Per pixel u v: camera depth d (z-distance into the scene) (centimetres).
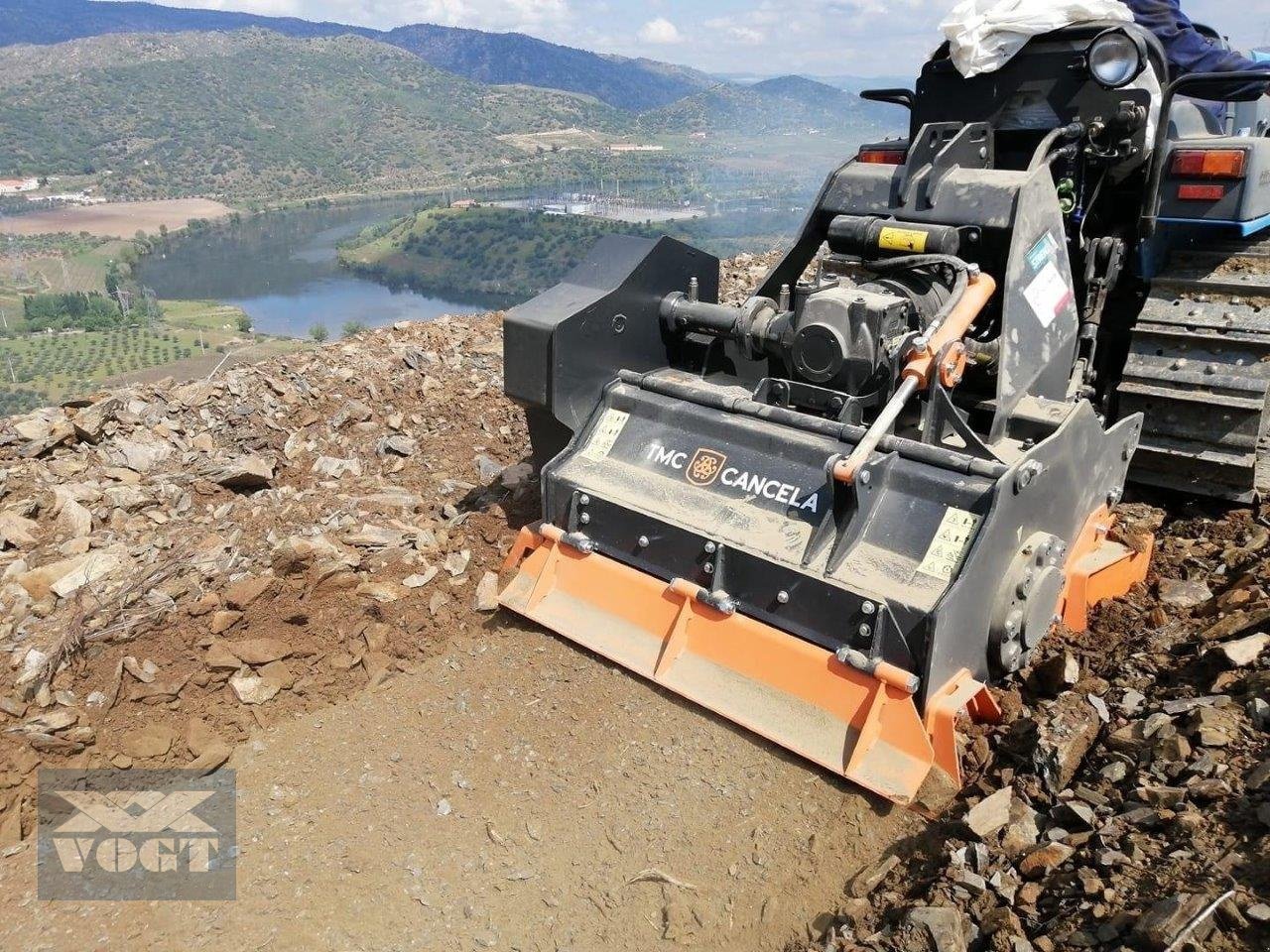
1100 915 239
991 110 430
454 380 686
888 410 335
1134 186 445
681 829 310
